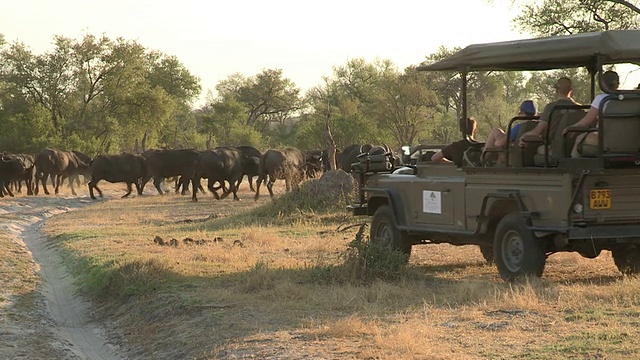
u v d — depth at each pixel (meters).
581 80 37.78
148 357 11.58
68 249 21.81
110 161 47.72
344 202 28.36
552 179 12.73
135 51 86.69
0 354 11.95
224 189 44.03
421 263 16.52
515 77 104.88
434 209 15.11
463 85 15.00
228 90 142.00
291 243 20.83
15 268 19.34
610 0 36.41
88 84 85.88
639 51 12.40
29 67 84.62
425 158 16.53
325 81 120.75
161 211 35.09
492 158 14.25
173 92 120.75
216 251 18.84
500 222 13.62
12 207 39.22
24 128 74.19
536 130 13.18
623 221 12.68
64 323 14.52
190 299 13.46
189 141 111.81
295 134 125.12
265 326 11.20
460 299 12.12
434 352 9.14
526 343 9.42
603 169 12.23
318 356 9.38
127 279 15.78
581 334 9.61
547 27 39.25
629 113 12.44
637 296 11.54
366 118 86.50
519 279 13.12
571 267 15.36
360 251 14.68
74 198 46.78
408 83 89.12
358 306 12.13
